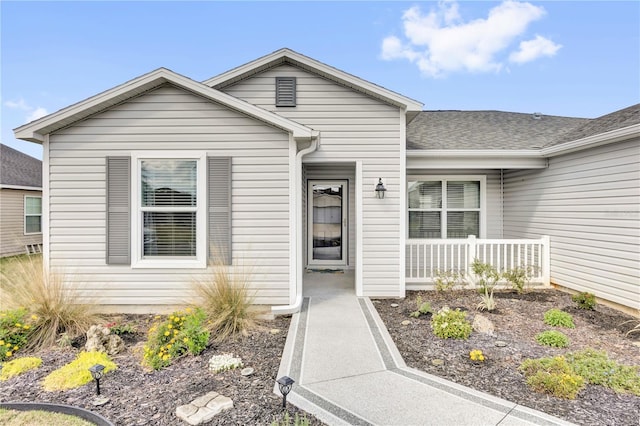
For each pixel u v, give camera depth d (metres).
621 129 5.26
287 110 6.68
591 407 2.89
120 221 5.57
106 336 4.20
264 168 5.62
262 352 4.13
